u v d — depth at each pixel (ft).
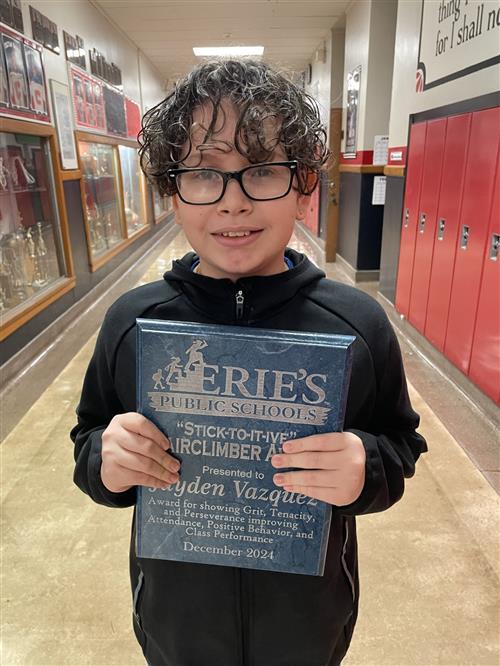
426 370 10.46
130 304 2.50
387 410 2.63
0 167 10.44
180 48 25.63
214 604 2.57
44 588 5.18
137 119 25.27
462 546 5.69
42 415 8.63
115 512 6.27
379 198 17.61
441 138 10.18
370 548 5.67
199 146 2.01
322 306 2.38
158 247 27.61
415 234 11.94
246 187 2.00
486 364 8.45
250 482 2.02
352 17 18.53
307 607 2.56
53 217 13.23
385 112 16.89
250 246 2.08
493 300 8.19
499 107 7.83
